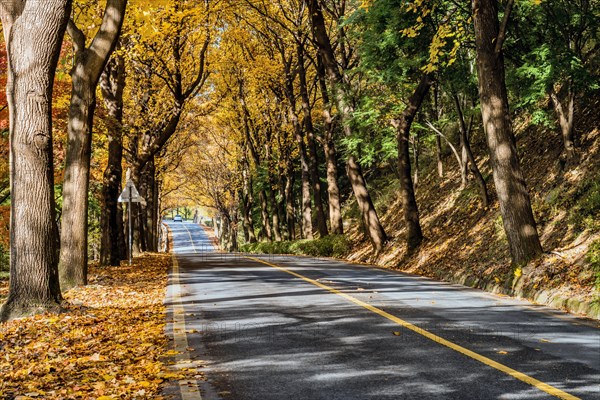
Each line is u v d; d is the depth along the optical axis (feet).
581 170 58.49
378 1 69.72
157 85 99.35
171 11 67.05
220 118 154.61
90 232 164.96
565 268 40.78
